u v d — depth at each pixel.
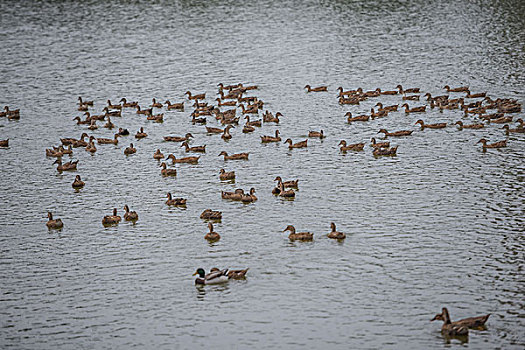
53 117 116.31
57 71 142.75
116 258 70.38
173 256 70.25
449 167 90.81
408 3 194.62
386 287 63.66
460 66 137.00
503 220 75.38
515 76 129.12
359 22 176.25
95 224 77.88
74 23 184.25
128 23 182.88
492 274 65.19
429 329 57.62
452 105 114.69
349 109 116.50
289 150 99.12
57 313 61.62
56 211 81.62
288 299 62.31
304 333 57.56
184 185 87.88
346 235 73.06
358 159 94.88
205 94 125.69
